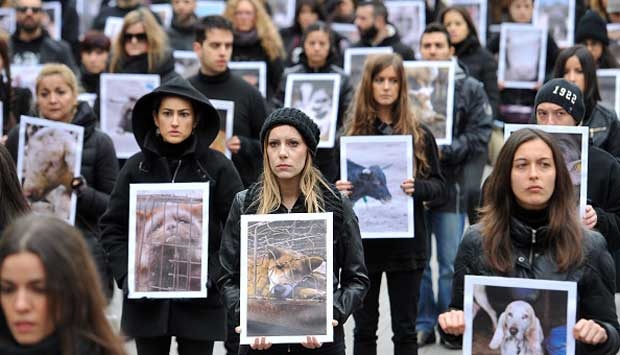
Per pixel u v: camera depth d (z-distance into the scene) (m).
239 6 18.42
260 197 9.15
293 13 24.39
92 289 6.02
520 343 7.97
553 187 8.20
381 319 15.98
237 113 14.59
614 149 12.79
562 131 10.54
